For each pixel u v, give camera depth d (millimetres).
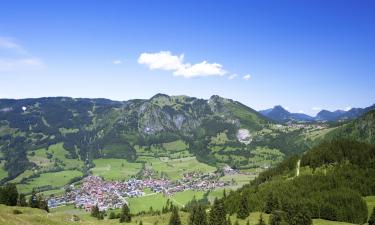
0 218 99188
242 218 189750
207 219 183125
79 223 135500
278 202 198625
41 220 116125
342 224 179125
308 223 166125
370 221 171500
